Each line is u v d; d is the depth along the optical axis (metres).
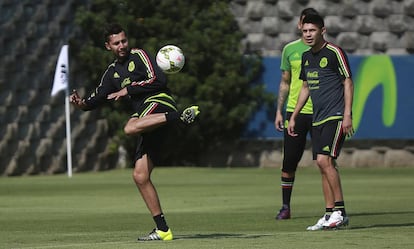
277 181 67.81
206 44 81.94
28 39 77.38
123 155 83.38
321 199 51.31
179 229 35.44
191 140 82.38
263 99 83.19
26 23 77.38
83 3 81.38
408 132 83.50
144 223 38.44
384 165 85.50
